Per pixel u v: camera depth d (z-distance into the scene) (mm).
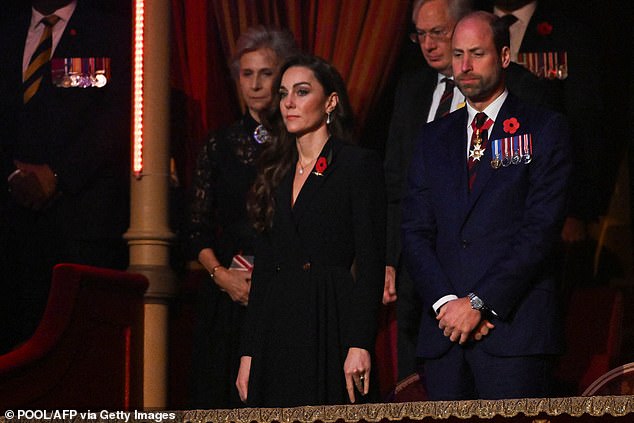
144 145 20781
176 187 24562
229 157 20359
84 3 24531
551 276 15508
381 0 25109
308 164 16203
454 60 16172
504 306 14992
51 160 23875
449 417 14875
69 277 18281
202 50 25469
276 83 16594
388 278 20219
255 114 20594
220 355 19625
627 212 24484
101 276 18875
